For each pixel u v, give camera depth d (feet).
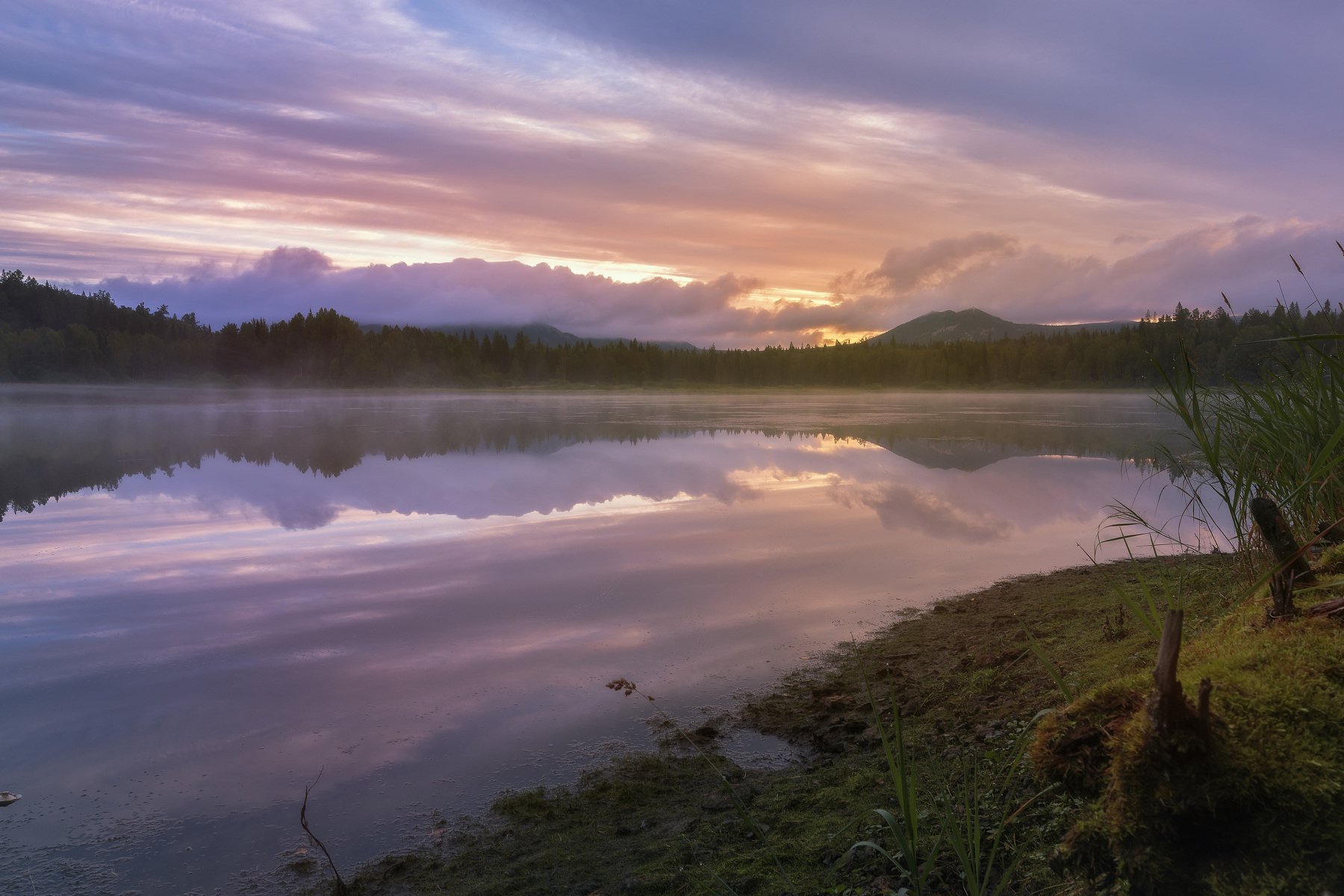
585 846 10.91
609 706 15.80
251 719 15.56
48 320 481.46
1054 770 6.98
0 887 10.50
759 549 29.63
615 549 30.01
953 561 27.09
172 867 10.91
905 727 13.39
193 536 34.06
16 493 47.37
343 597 24.09
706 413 153.99
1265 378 12.29
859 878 8.65
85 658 19.17
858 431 96.78
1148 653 12.07
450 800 12.44
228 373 414.82
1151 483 44.86
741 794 11.96
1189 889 5.40
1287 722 5.79
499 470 56.13
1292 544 7.97
